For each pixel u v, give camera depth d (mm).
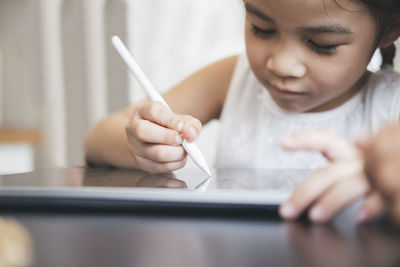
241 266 204
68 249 233
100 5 1497
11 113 1655
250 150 814
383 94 735
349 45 544
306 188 293
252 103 850
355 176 287
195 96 875
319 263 206
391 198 264
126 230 274
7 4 1630
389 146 274
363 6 525
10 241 213
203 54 1387
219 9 1375
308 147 343
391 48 731
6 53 1651
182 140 507
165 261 212
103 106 1514
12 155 1370
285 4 504
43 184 375
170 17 1409
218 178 453
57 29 1577
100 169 603
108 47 1498
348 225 279
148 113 529
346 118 757
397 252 222
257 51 580
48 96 1604
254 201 311
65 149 1592
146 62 1423
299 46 544
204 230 273
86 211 327
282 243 242
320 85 571
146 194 323
